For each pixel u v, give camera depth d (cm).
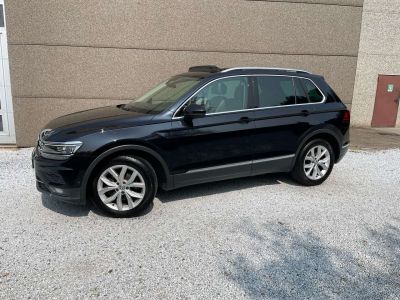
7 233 386
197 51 849
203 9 832
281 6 873
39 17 757
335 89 954
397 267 341
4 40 770
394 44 1127
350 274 327
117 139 410
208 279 314
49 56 778
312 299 291
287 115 515
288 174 616
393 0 1095
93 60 802
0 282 303
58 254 348
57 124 450
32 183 543
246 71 504
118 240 377
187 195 507
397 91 1158
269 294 296
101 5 782
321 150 555
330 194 525
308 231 407
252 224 421
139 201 430
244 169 496
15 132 799
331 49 927
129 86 830
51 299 283
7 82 790
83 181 404
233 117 475
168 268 329
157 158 432
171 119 442
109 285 302
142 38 816
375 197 519
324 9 898
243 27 862
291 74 537
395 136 1008
